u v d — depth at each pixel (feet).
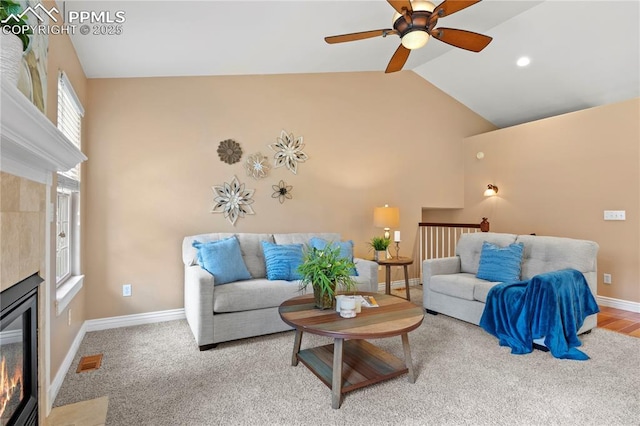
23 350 5.25
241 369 8.39
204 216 12.71
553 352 9.07
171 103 12.28
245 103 13.48
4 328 4.57
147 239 11.89
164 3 8.09
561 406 6.79
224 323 9.72
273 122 14.01
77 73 9.84
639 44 12.27
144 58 10.66
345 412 6.61
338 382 6.75
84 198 10.94
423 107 17.92
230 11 8.84
